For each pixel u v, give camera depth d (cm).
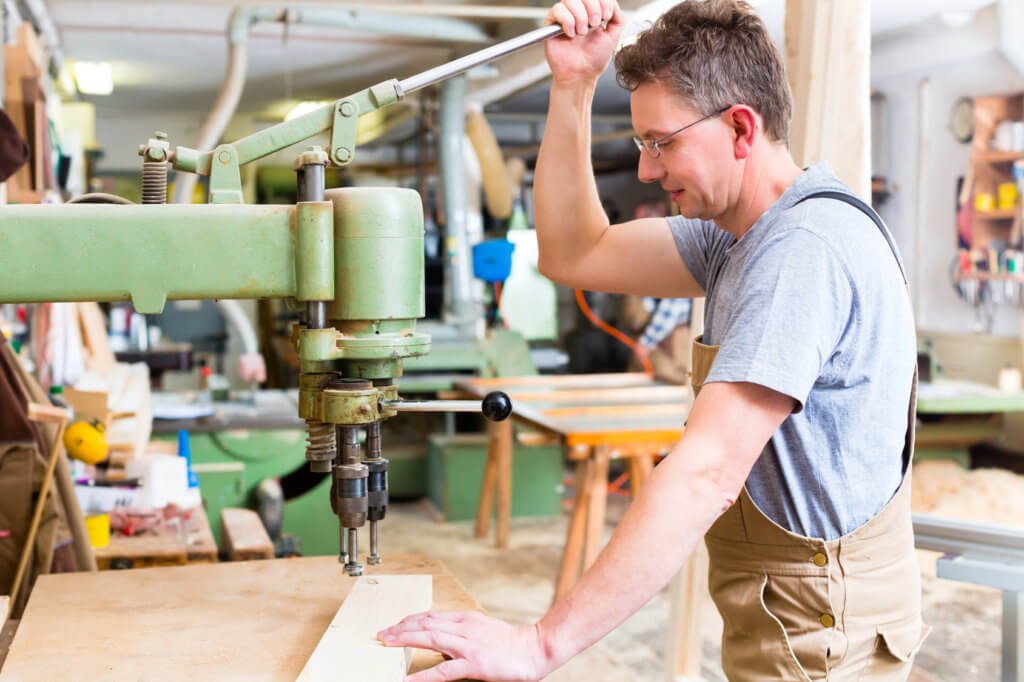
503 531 510
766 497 138
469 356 592
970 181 623
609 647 375
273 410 420
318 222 120
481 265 536
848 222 127
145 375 434
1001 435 623
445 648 123
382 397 125
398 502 618
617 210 1003
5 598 158
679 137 131
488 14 436
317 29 596
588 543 386
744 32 130
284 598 154
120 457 315
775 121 133
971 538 192
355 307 124
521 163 757
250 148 128
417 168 771
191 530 276
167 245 121
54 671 126
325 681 116
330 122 129
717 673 343
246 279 122
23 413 229
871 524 136
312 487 445
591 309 859
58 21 576
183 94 826
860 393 130
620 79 137
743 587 144
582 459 394
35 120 360
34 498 229
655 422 390
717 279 157
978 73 621
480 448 566
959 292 648
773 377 117
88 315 426
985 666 342
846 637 137
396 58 683
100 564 249
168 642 135
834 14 206
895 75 693
